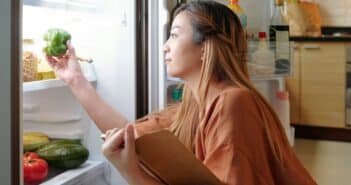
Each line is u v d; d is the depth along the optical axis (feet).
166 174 2.55
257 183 2.96
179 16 3.56
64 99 4.92
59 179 4.12
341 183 9.38
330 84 13.30
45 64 4.31
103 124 4.42
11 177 2.80
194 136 3.44
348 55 13.03
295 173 3.26
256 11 7.07
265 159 3.04
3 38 2.72
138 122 4.27
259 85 7.29
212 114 3.08
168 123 4.02
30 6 4.02
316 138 13.70
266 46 6.49
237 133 2.93
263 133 3.08
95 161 4.90
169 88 5.23
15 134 2.80
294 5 13.33
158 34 4.75
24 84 3.62
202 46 3.41
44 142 4.58
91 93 4.46
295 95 13.66
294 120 13.78
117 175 4.86
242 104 3.03
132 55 4.73
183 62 3.47
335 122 13.44
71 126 4.95
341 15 14.56
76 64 4.43
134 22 4.67
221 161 2.89
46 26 4.52
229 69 3.33
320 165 10.77
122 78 4.79
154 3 4.73
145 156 2.48
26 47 4.09
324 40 13.10
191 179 2.60
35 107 4.91
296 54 13.46
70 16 4.79
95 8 4.79
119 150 2.50
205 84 3.29
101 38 4.82
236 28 3.53
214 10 3.48
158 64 4.78
